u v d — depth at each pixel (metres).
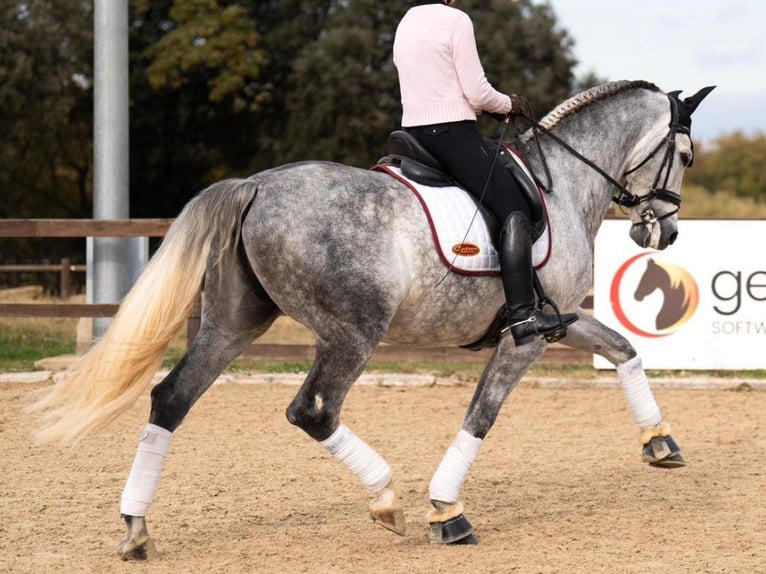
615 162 9.51
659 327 17.17
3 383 16.67
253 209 7.90
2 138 43.09
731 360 17.17
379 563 7.87
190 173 46.38
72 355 18.89
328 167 8.14
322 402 7.90
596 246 17.19
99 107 19.72
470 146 8.28
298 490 10.30
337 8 44.50
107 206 19.73
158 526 8.95
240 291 8.10
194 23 42.06
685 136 9.66
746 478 10.91
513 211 8.24
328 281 7.76
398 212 8.01
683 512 9.46
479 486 10.51
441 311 8.20
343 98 41.47
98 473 10.95
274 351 17.84
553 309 8.59
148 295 7.63
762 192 58.75
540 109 41.88
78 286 36.62
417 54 8.38
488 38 42.28
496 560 7.93
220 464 11.44
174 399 7.95
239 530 8.84
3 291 31.28
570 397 16.11
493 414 8.55
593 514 9.40
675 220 9.76
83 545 8.33
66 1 43.03
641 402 9.87
